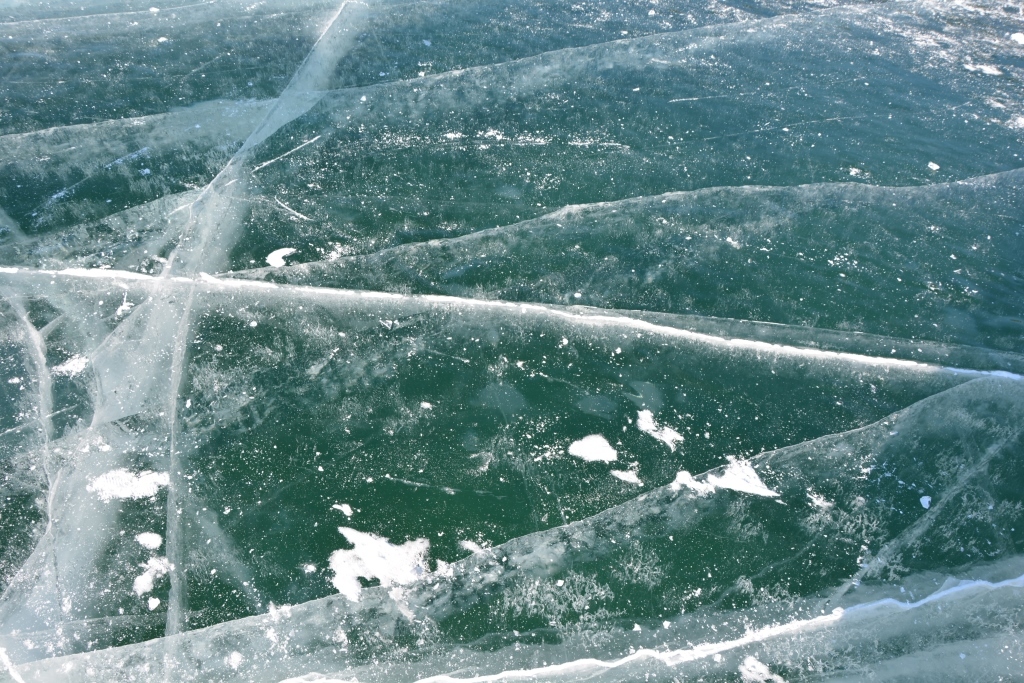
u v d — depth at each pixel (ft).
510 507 7.97
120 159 11.21
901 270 9.95
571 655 7.07
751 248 10.18
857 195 10.87
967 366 9.07
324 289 9.64
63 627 7.18
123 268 9.81
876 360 9.14
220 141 11.51
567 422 8.64
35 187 10.77
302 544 7.69
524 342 9.26
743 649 7.09
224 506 7.93
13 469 8.13
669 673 6.96
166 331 9.25
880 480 8.11
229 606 7.30
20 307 9.42
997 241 10.29
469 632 7.20
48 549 7.62
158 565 7.53
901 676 6.91
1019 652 7.04
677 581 7.47
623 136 11.69
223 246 10.07
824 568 7.53
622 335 9.31
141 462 8.23
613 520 7.87
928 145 11.64
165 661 6.98
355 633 7.18
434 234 10.32
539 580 7.48
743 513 7.89
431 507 7.97
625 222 10.48
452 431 8.55
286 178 11.02
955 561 7.57
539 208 10.70
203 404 8.70
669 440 8.50
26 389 8.77
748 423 8.64
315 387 8.87
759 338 9.30
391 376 8.98
